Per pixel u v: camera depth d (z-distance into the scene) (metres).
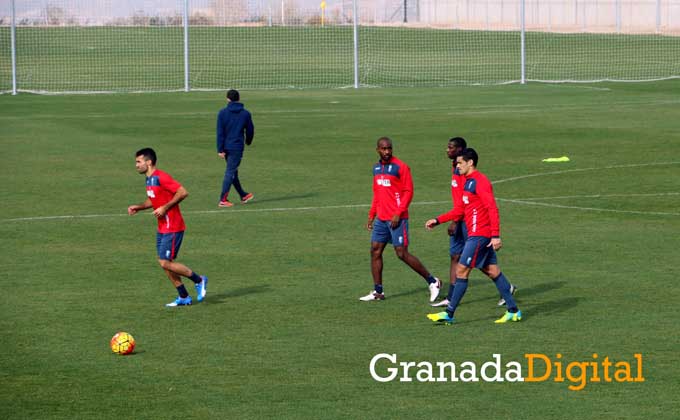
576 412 15.89
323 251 27.88
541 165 43.78
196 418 15.74
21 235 30.16
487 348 19.11
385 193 22.36
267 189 38.50
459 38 138.00
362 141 52.34
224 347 19.28
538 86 89.06
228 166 34.88
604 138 52.56
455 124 59.53
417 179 40.28
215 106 72.50
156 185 21.77
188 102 76.00
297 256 27.28
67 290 23.73
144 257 27.25
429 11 161.12
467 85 91.25
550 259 26.58
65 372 17.91
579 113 65.38
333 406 16.20
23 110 69.94
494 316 21.41
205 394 16.77
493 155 46.88
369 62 115.50
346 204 35.19
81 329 20.55
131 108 71.31
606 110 67.19
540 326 20.55
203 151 49.25
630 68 108.94
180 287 22.23
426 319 21.22
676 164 43.59
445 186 38.59
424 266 25.11
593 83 92.12
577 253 27.25
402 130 56.88
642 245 28.17
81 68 107.75
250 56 120.25
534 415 15.79
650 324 20.56
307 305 22.36
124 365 18.27
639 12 154.75
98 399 16.58
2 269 25.84
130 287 24.02
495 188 38.16
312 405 16.23
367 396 16.64
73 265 26.30
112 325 20.83
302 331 20.33
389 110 68.31
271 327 20.62
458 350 19.02
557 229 30.50
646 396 16.55
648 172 41.59
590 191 37.34
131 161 46.00
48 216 33.16
